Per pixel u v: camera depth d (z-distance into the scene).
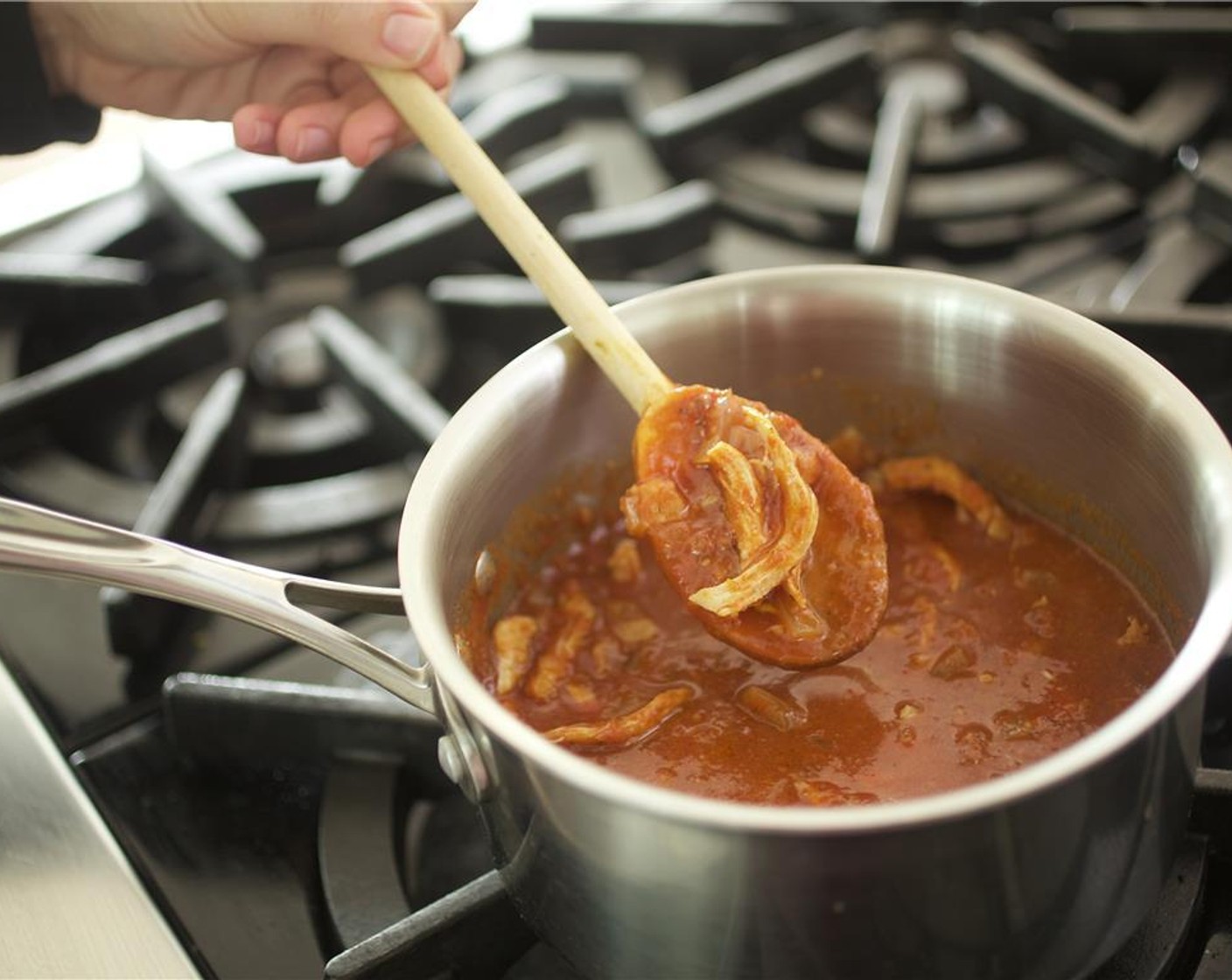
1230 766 0.46
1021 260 0.62
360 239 0.66
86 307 0.64
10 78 0.60
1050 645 0.49
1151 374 0.45
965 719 0.47
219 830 0.48
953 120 0.67
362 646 0.42
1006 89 0.65
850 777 0.46
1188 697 0.37
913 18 0.72
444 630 0.40
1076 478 0.49
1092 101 0.64
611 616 0.51
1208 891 0.44
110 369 0.58
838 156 0.67
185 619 0.54
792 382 0.52
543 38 0.73
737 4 0.75
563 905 0.40
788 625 0.47
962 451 0.52
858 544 0.47
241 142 0.60
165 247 0.67
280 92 0.61
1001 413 0.50
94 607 0.54
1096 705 0.47
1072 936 0.39
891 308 0.50
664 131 0.66
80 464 0.58
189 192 0.65
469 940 0.43
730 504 0.47
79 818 0.46
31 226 0.68
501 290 0.60
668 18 0.72
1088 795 0.37
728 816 0.35
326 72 0.61
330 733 0.48
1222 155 0.63
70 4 0.59
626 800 0.36
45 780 0.47
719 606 0.46
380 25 0.50
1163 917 0.43
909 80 0.69
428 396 0.59
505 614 0.51
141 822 0.48
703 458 0.47
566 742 0.47
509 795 0.39
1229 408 0.54
